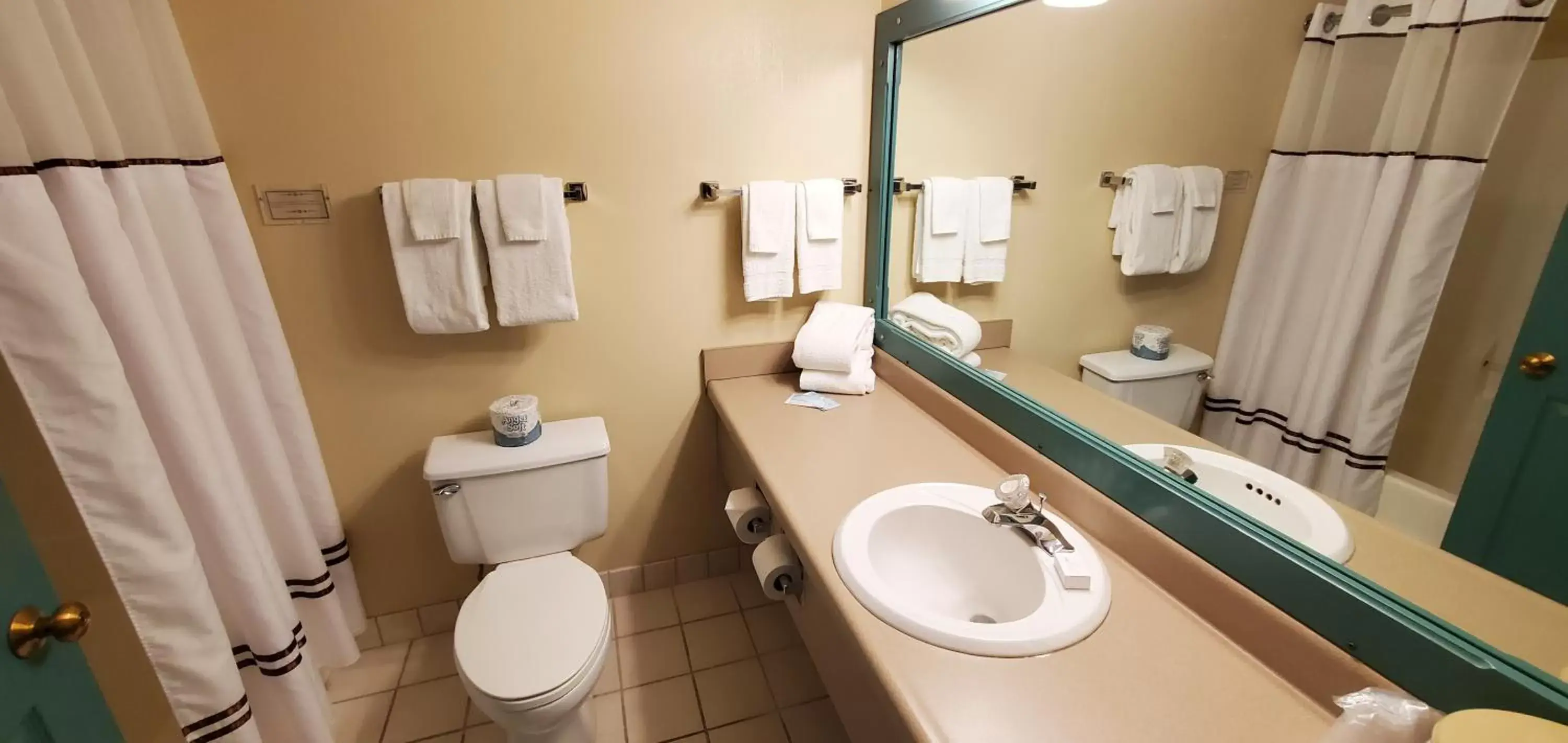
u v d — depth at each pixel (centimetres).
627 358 181
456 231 146
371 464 173
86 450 98
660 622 201
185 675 112
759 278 173
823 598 125
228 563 127
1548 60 58
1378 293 74
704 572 218
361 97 142
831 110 173
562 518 170
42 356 93
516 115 151
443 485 158
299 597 160
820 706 172
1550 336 60
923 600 119
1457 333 67
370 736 164
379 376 164
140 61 117
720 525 213
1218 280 94
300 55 136
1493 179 63
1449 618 69
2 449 110
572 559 164
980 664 84
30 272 90
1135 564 103
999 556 113
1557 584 61
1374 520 76
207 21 129
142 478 102
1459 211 66
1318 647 78
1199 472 98
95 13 111
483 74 147
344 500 174
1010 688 81
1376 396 75
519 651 135
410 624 194
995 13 131
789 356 194
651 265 173
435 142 148
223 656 117
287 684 140
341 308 156
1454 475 68
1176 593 96
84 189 99
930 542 122
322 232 149
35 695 82
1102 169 113
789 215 171
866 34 169
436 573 191
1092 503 111
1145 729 75
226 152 138
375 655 189
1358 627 74
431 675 182
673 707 171
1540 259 60
